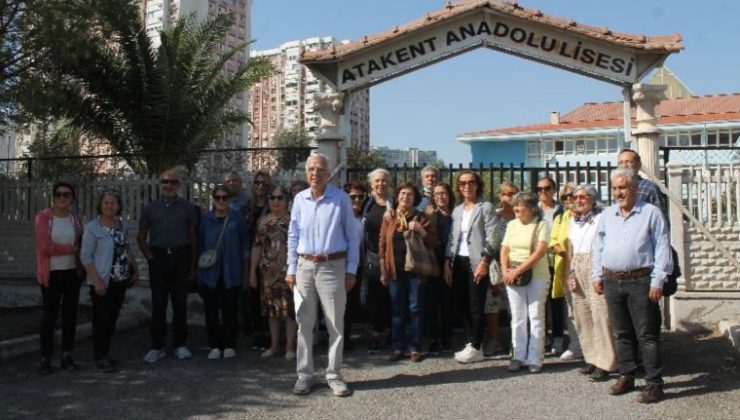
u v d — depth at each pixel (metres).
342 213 5.86
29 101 10.09
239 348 7.77
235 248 7.31
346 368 6.70
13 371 6.69
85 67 11.98
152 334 7.17
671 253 5.39
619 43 8.28
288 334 7.12
